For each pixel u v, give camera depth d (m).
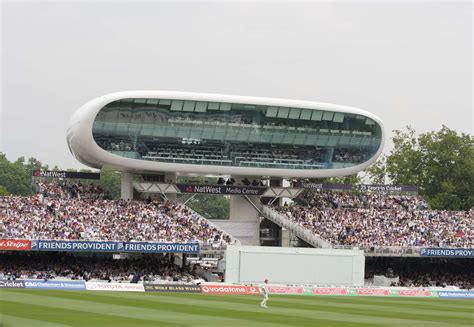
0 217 86.81
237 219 104.12
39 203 92.06
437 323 49.81
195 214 98.69
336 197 109.81
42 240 82.69
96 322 42.62
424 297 82.44
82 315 46.56
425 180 147.50
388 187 110.81
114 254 95.06
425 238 101.44
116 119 95.06
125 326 41.16
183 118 97.25
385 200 111.00
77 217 90.50
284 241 104.06
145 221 93.19
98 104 93.38
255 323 45.41
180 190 100.50
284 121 100.50
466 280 102.12
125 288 73.19
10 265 85.69
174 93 96.12
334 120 102.12
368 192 111.56
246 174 100.94
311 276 86.31
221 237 94.00
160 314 49.28
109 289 73.12
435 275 103.06
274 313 53.38
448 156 144.38
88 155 95.88
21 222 86.62
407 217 106.44
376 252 94.62
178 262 96.50
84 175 101.00
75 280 76.06
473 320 53.41
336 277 87.19
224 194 101.69
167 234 91.62
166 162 97.81
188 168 98.62
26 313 46.91
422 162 148.88
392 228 103.12
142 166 97.00
